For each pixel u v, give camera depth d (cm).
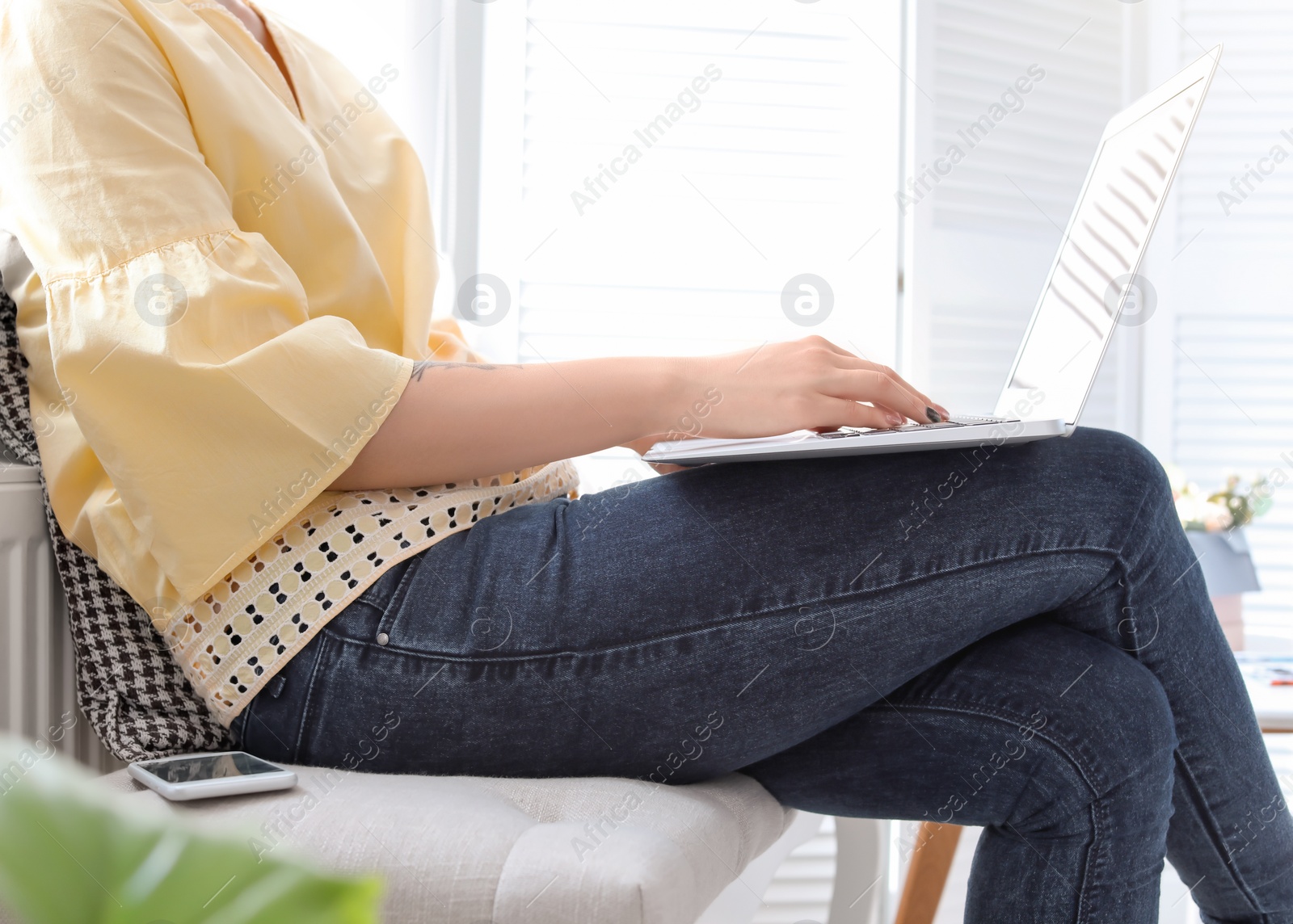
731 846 60
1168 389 211
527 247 161
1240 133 208
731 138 167
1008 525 61
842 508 61
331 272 79
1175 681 68
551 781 62
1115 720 60
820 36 170
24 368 77
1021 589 61
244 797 55
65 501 70
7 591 71
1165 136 80
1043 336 95
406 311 90
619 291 163
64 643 77
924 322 179
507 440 64
